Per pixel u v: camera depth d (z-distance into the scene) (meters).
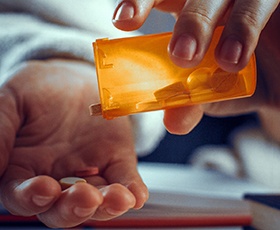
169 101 0.32
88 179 0.35
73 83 0.44
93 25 0.67
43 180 0.29
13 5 0.66
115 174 0.35
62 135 0.39
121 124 0.40
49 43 0.50
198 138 0.91
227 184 0.53
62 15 0.66
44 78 0.43
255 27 0.30
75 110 0.41
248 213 0.40
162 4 0.37
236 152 0.84
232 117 0.91
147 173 0.58
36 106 0.40
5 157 0.35
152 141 0.65
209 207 0.40
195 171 0.62
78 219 0.28
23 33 0.55
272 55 0.50
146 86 0.32
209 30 0.30
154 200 0.40
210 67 0.32
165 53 0.31
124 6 0.32
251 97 0.51
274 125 0.67
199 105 0.37
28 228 0.38
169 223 0.40
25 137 0.38
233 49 0.29
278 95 0.53
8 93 0.39
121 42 0.31
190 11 0.30
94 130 0.39
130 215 0.39
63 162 0.37
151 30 1.00
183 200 0.41
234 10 0.31
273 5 0.32
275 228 0.35
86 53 0.51
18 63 0.50
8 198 0.31
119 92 0.31
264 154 0.76
